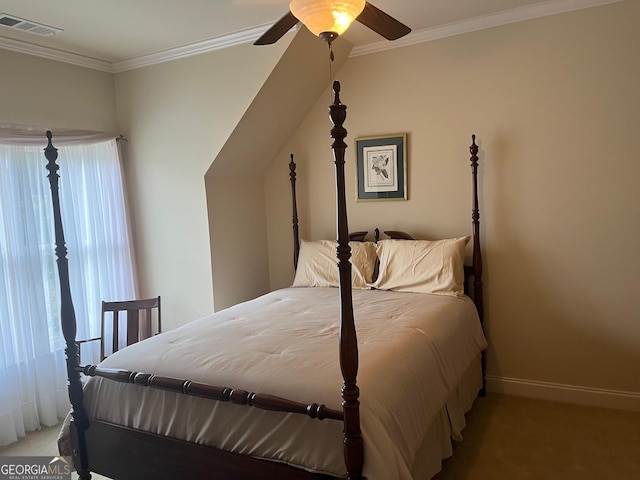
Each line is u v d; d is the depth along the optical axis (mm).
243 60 3225
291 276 4055
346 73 3590
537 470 2365
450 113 3270
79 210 3393
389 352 2006
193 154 3510
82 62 3447
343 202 1539
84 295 3404
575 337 3053
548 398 3156
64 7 2555
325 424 1662
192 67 3428
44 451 2797
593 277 2967
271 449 1749
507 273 3199
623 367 2947
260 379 1825
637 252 2844
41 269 3121
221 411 1850
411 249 3248
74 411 2176
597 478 2283
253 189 3963
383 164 3518
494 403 3135
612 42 2785
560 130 2961
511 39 3035
